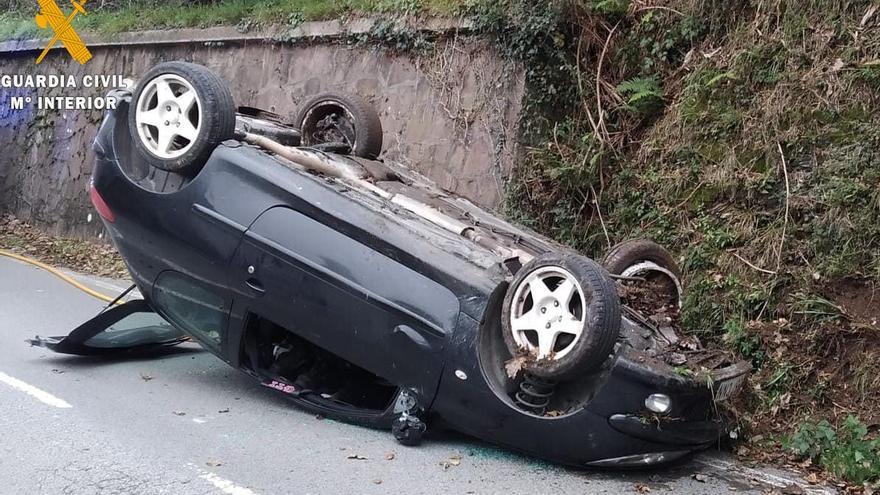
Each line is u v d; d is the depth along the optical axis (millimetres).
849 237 6160
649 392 4402
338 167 5727
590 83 8492
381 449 4898
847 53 6812
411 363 4828
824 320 5992
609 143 8141
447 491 4316
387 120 9562
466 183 8742
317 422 5352
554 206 8312
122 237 5895
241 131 5793
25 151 15008
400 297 4836
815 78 6867
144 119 5594
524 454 4867
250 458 4652
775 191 6797
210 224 5398
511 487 4422
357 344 5000
